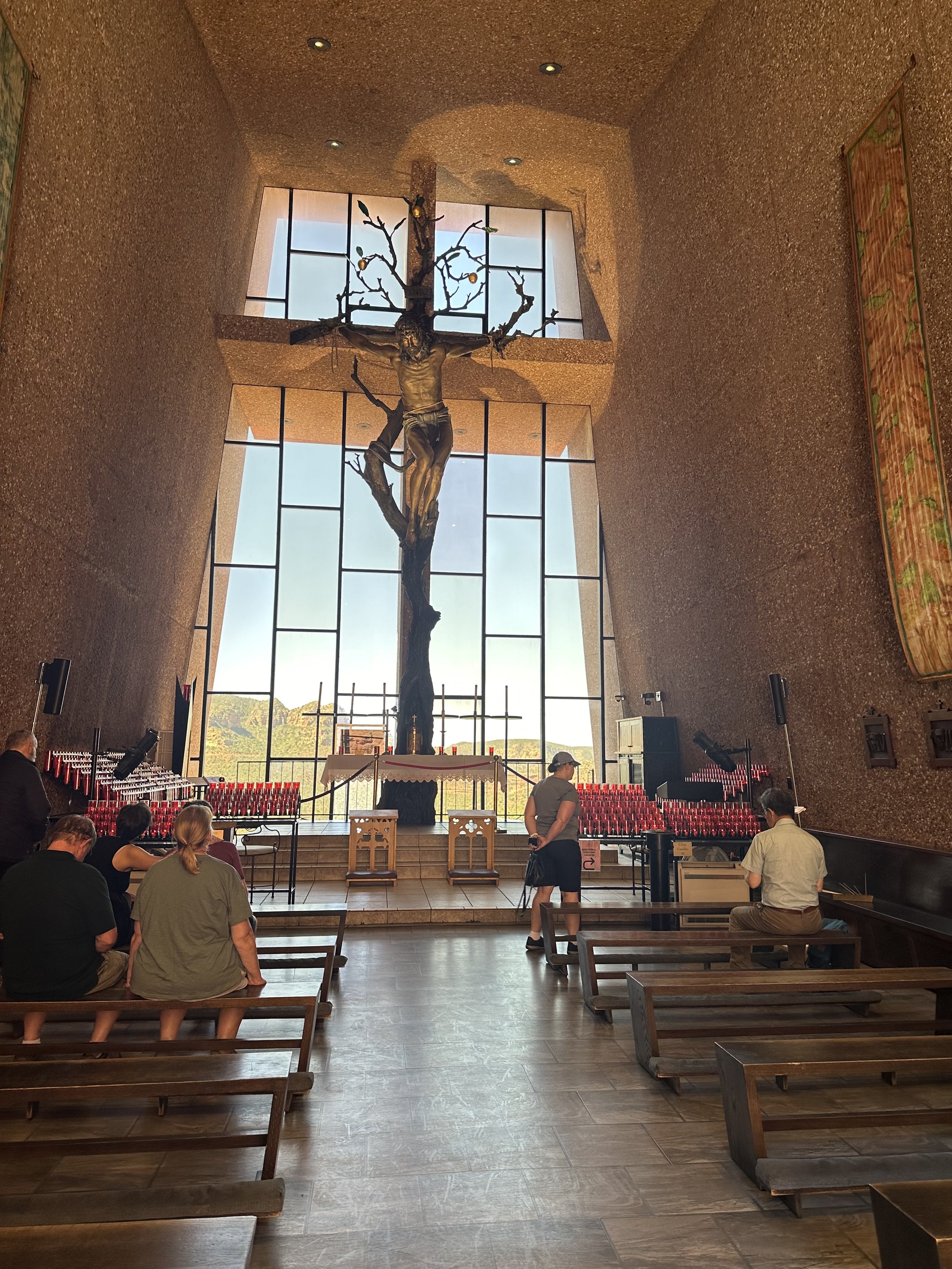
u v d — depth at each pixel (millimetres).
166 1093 2744
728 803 8234
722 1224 2662
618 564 13344
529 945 6500
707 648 9992
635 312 11492
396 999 5199
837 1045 3156
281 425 13953
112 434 7734
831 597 7230
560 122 11367
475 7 9250
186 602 12180
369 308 10930
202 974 3803
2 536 5773
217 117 10188
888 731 6496
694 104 9195
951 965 5277
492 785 14039
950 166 5289
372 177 13297
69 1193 2576
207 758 13352
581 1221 2678
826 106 6660
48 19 5375
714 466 9359
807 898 5141
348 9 9281
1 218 5023
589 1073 3975
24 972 3857
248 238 13062
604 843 8242
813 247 7043
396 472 14211
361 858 9500
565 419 14578
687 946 5746
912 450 5773
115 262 7121
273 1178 2762
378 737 11805
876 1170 2768
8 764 5375
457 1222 2674
